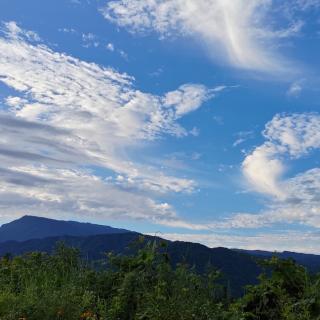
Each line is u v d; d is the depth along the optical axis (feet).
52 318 21.66
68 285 25.39
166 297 22.08
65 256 30.01
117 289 24.11
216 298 22.22
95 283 26.22
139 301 22.31
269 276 20.94
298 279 20.53
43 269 29.45
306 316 17.88
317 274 20.62
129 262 26.12
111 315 22.04
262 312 19.65
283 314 18.34
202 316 20.13
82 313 22.30
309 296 19.33
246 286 21.18
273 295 20.08
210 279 22.57
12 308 22.03
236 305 20.25
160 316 20.12
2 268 30.12
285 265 20.81
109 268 26.84
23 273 28.81
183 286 22.36
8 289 26.04
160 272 23.81
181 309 20.40
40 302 22.29
